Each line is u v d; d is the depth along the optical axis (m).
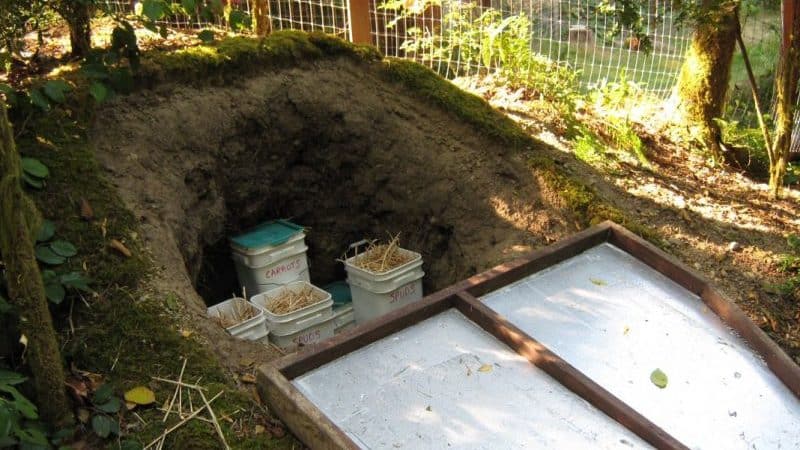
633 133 5.02
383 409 2.73
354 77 4.80
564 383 2.87
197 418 2.75
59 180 3.37
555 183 4.29
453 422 2.70
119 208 3.41
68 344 2.91
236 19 4.25
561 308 3.36
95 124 3.74
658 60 6.41
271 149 4.55
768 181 5.17
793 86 4.61
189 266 3.80
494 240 4.34
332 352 2.91
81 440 2.66
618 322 3.31
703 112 5.28
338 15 5.81
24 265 2.47
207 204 4.16
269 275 4.33
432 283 4.68
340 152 4.75
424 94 4.80
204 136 4.12
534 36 6.44
